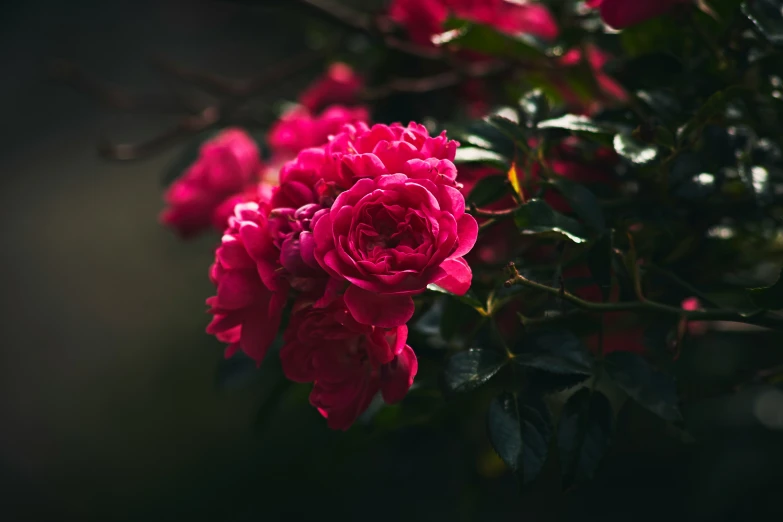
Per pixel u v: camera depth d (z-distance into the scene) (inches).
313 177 14.9
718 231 17.9
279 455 43.8
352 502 36.7
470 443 22.6
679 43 17.5
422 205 13.9
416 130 14.8
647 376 15.4
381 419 17.9
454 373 15.1
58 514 51.0
